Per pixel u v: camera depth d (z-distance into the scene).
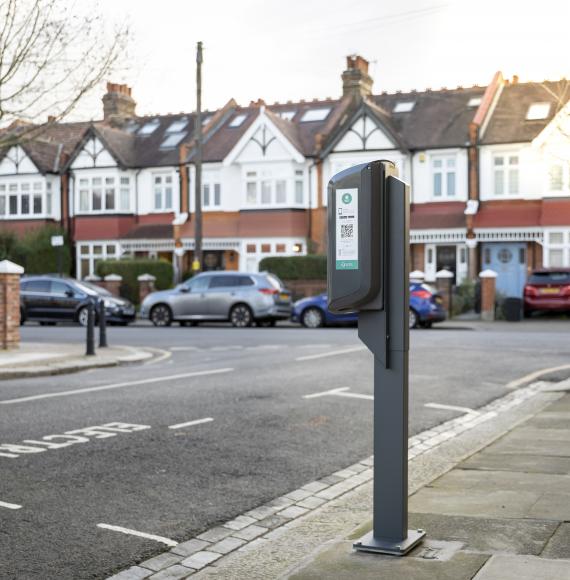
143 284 33.34
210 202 38.66
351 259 4.48
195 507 6.00
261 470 7.08
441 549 4.61
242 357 15.62
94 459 7.29
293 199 36.44
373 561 4.41
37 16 15.56
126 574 4.71
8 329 17.05
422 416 9.70
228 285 25.95
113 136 40.91
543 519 5.25
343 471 7.12
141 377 12.75
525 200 32.97
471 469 6.81
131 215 40.03
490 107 34.94
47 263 38.66
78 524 5.54
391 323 4.54
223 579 4.60
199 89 29.80
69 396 10.72
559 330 22.45
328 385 11.75
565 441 7.94
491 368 13.70
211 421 9.05
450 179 34.44
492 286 27.55
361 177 4.45
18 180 41.59
